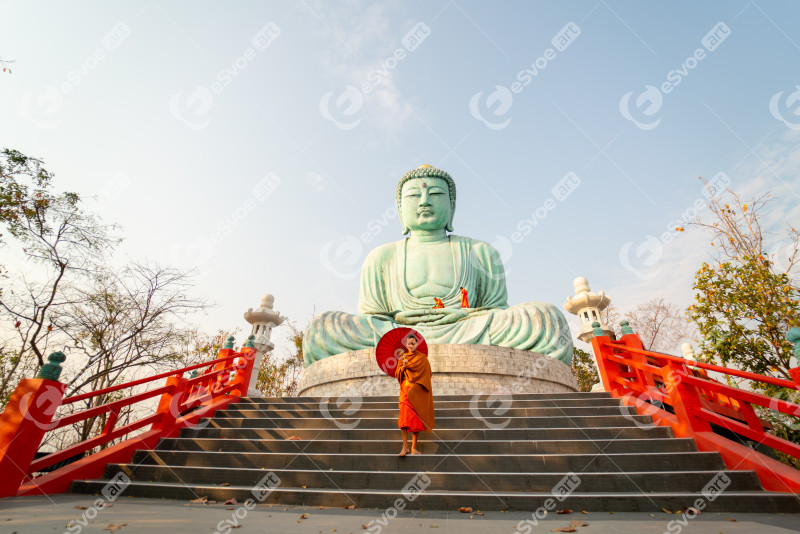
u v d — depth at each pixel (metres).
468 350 12.92
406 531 3.84
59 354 6.04
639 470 5.95
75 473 5.97
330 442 7.06
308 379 14.12
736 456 5.62
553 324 14.09
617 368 9.38
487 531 3.84
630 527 3.97
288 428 7.96
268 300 16.97
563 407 8.13
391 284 17.31
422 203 18.27
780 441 5.18
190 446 7.48
